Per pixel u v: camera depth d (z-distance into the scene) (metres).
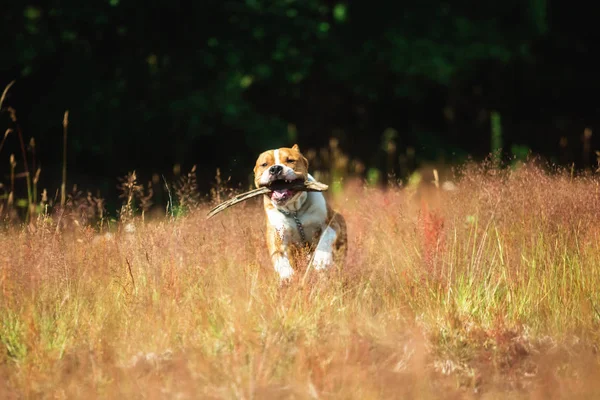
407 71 28.50
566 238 10.41
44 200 12.09
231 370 7.79
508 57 30.00
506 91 37.47
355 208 13.44
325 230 10.99
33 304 8.92
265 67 25.83
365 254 10.82
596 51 39.09
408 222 11.55
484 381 8.12
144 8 24.77
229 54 25.48
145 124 25.73
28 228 10.70
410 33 29.30
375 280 10.31
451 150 33.44
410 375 7.98
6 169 25.38
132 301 9.28
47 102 24.95
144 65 25.28
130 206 11.34
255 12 25.78
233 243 10.80
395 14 29.39
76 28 24.16
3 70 23.80
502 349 8.58
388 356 8.44
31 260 9.51
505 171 11.72
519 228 10.69
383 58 28.70
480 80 36.69
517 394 7.86
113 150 26.08
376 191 13.87
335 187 15.61
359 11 29.22
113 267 10.16
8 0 23.30
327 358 8.12
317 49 28.61
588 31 38.81
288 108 31.11
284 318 8.69
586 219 10.58
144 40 25.28
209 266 9.98
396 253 10.84
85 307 9.23
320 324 8.71
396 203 12.76
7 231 11.67
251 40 26.05
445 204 12.12
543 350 8.63
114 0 23.27
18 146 25.81
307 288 9.49
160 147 26.75
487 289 9.82
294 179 10.79
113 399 7.50
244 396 7.40
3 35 23.31
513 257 10.38
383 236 11.49
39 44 23.44
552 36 38.66
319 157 30.73
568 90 38.62
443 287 9.81
